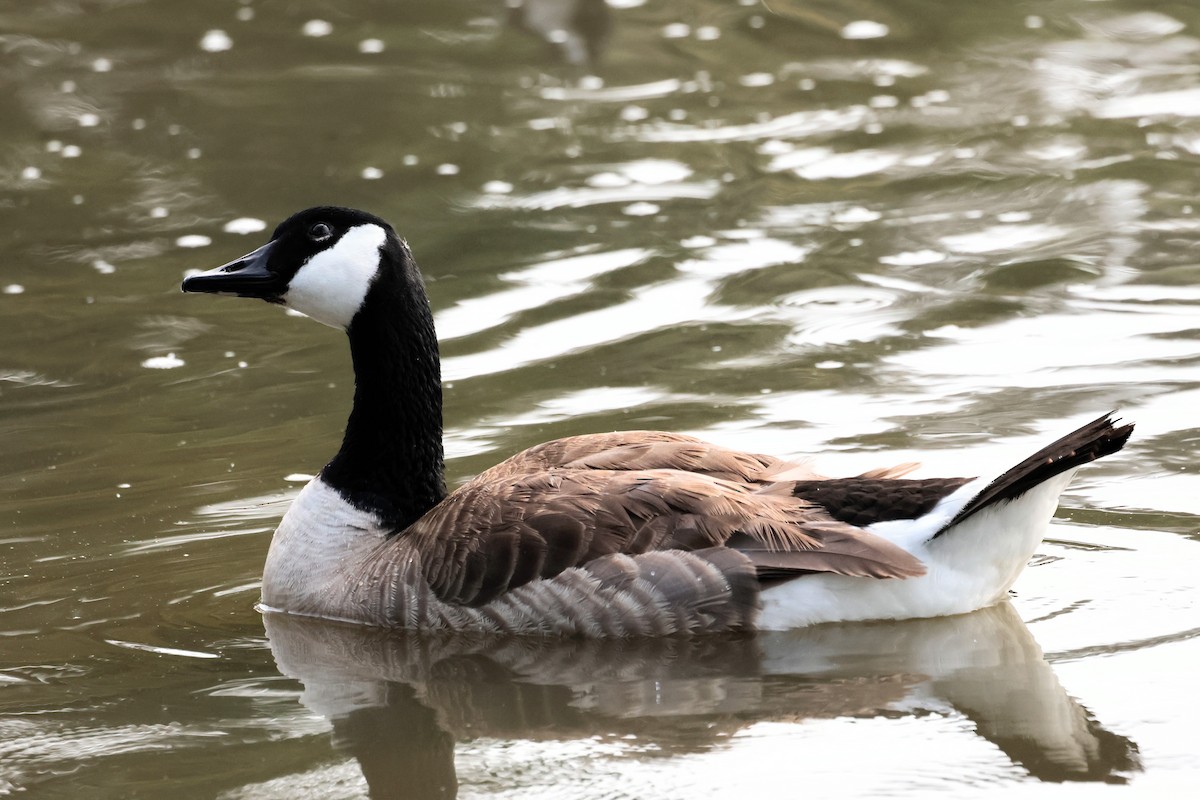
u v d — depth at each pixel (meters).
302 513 10.94
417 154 20.84
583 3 26.84
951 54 24.22
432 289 16.52
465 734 8.62
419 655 9.84
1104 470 12.08
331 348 15.78
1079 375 13.88
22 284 17.41
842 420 13.12
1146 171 19.34
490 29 26.25
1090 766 7.88
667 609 9.57
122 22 26.48
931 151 20.45
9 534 11.84
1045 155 20.12
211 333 16.20
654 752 8.25
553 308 15.96
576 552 9.75
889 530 9.66
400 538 10.56
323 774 8.19
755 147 20.80
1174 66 23.28
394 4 27.12
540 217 18.58
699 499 9.73
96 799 7.96
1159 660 9.09
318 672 9.62
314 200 19.39
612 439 10.79
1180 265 16.41
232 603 10.82
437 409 11.08
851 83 23.17
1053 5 26.20
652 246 17.55
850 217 18.33
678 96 22.94
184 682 9.52
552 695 9.09
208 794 8.00
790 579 9.60
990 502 9.38
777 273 16.70
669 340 15.09
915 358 14.46
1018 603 10.05
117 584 11.03
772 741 8.32
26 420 14.15
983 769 7.89
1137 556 10.67
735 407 13.48
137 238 18.56
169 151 21.27
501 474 10.65
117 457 13.28
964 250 17.17
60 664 9.80
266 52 25.30
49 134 21.98
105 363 15.43
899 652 9.38
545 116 22.25
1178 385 13.52
